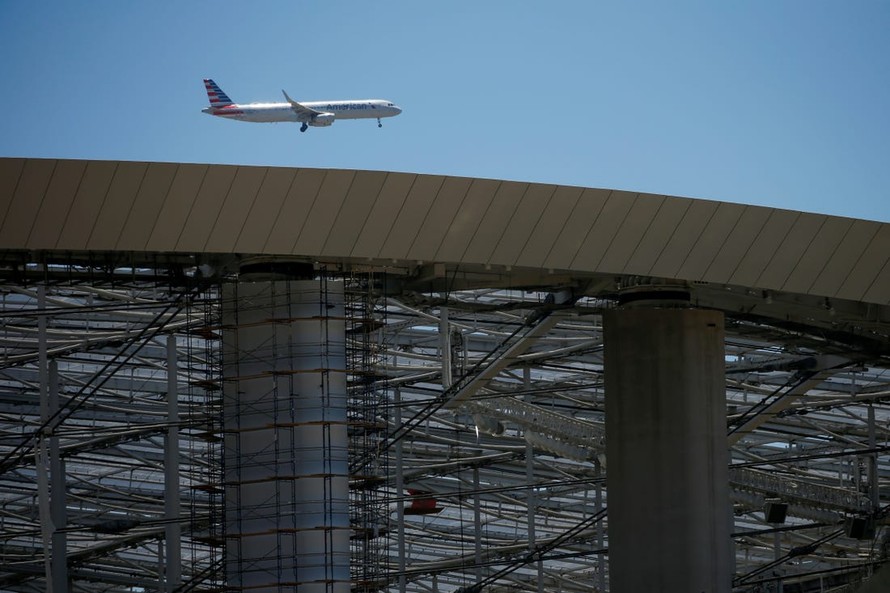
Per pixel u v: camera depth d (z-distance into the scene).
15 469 142.62
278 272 83.50
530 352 136.12
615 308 91.62
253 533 80.06
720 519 88.69
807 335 106.38
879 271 87.06
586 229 82.06
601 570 136.62
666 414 88.50
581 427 124.44
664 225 82.88
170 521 97.06
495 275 91.81
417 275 89.75
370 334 98.69
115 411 141.00
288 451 80.56
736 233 84.06
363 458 103.69
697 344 89.25
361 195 78.25
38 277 89.25
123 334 124.31
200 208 77.44
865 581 105.56
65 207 76.75
